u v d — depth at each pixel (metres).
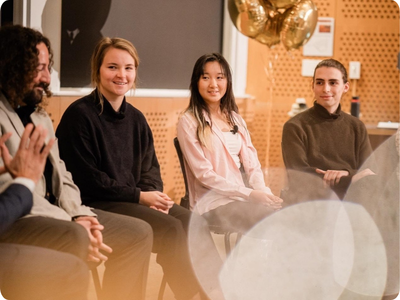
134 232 2.51
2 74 2.27
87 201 2.81
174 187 4.99
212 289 2.79
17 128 2.32
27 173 2.06
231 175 3.17
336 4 5.36
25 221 2.23
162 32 4.86
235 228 3.04
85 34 4.31
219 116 3.29
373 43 5.39
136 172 2.97
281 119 5.50
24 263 2.08
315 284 3.18
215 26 5.31
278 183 5.46
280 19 4.68
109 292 2.53
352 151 3.38
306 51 5.40
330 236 3.32
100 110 2.84
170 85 4.99
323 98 3.36
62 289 2.12
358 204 3.09
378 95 5.43
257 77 5.48
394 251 2.92
